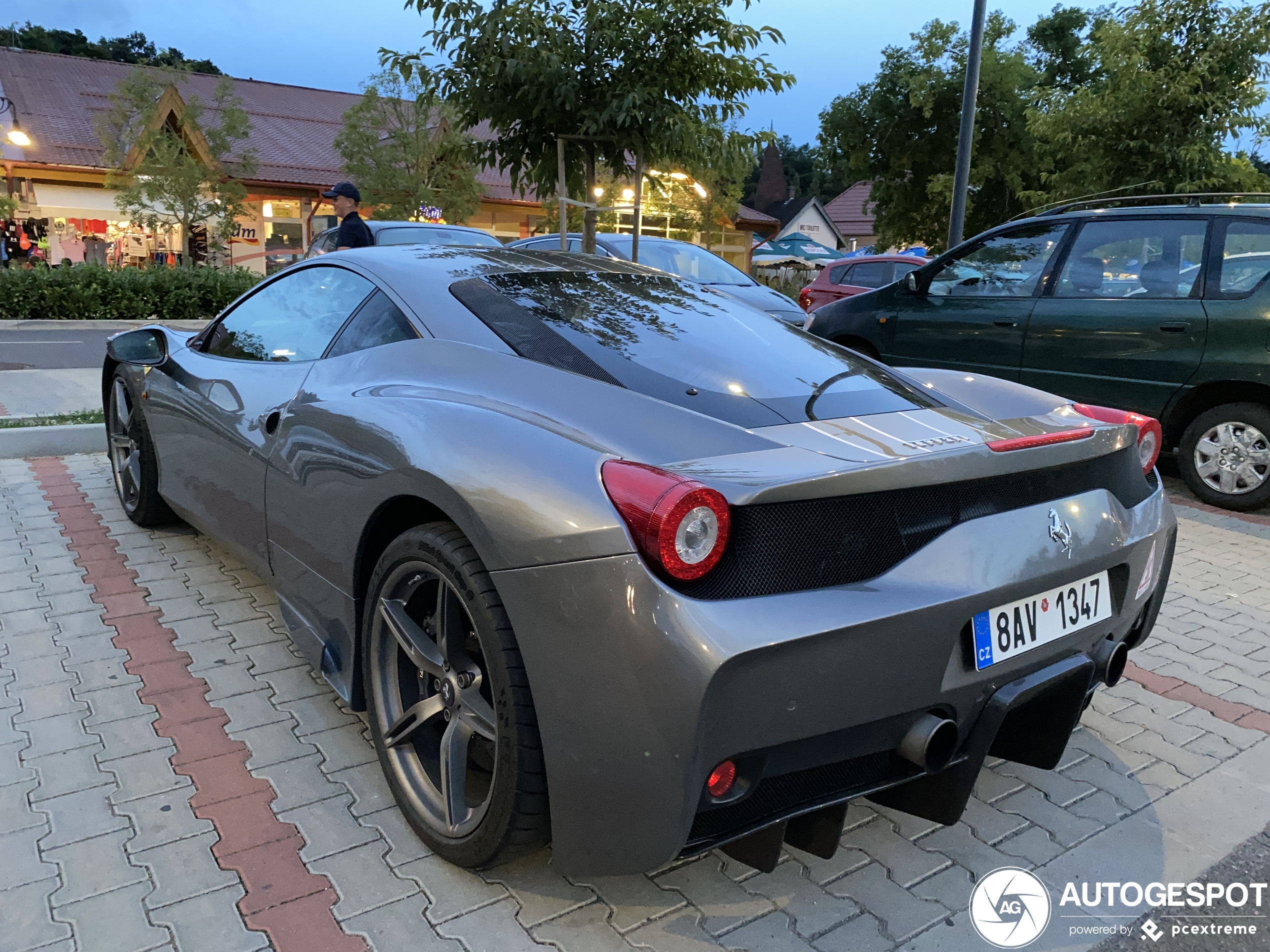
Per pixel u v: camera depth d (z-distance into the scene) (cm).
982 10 1038
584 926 183
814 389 222
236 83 3066
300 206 2517
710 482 161
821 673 160
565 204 638
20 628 308
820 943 182
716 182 2209
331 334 271
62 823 208
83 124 2380
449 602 193
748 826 170
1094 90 1224
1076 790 242
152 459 382
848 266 1345
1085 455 205
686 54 614
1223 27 1078
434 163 2120
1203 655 334
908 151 2625
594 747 161
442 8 611
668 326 245
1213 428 527
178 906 183
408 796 206
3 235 1947
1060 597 197
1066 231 579
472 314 237
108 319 1395
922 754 174
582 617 159
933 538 177
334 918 182
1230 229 516
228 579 356
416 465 190
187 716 257
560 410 194
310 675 283
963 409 246
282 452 252
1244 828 227
